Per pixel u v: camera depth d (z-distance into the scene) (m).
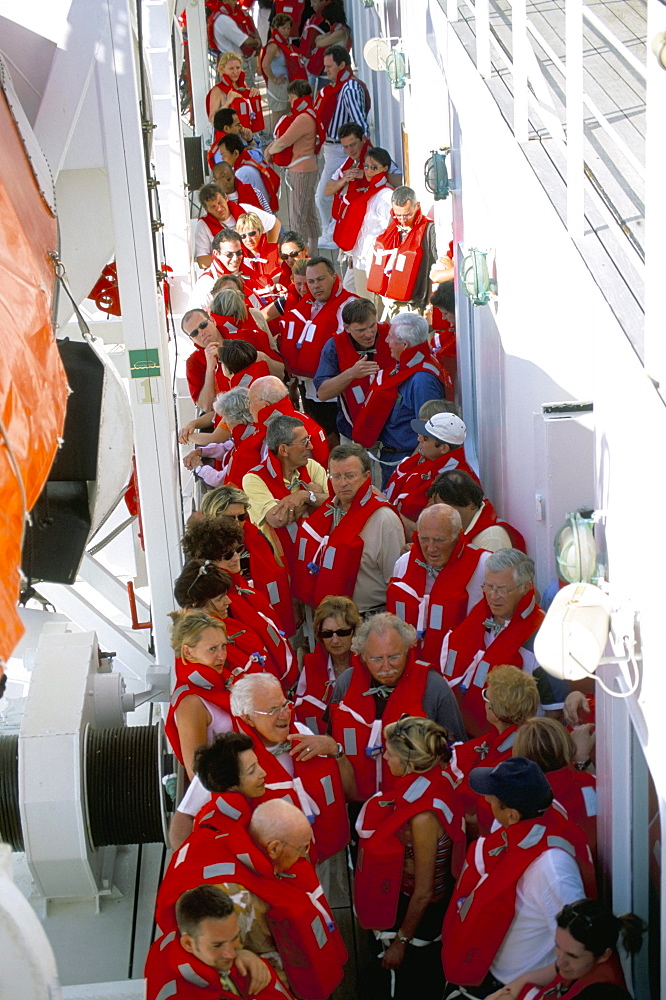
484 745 4.28
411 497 6.31
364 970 4.30
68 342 4.37
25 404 2.51
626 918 3.45
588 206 4.25
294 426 6.12
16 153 4.10
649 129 2.86
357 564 5.67
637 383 3.07
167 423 5.87
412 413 7.34
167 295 6.65
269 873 3.73
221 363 7.89
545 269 4.77
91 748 4.82
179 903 3.38
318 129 12.36
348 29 16.11
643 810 3.63
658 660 2.91
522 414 5.70
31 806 4.58
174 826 4.26
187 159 13.15
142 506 5.99
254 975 3.51
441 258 8.30
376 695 4.54
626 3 5.82
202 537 5.17
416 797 4.04
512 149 5.23
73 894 4.88
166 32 9.64
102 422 4.35
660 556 2.85
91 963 4.61
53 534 4.37
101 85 5.17
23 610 6.37
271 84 16.17
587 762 4.35
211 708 4.49
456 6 7.24
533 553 5.54
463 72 6.72
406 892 4.25
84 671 5.03
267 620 5.21
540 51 5.56
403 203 8.47
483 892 3.67
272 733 4.26
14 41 4.84
